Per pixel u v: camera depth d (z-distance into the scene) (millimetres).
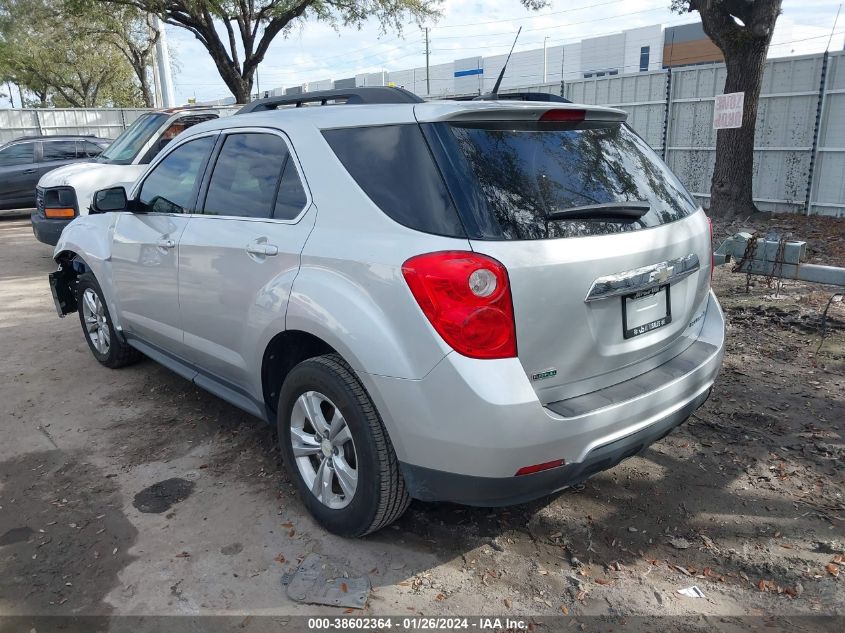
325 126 3107
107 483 3658
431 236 2537
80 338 6270
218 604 2703
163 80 20266
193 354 3936
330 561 2938
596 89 14430
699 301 3342
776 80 11492
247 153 3562
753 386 4672
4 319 6945
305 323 2904
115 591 2791
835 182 11031
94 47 32438
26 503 3479
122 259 4477
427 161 2646
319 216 2990
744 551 2984
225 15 17484
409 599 2709
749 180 11328
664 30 35719
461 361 2430
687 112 12898
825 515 3225
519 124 2820
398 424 2621
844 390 4562
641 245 2791
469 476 2514
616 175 2979
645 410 2762
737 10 10617
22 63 33438
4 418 4523
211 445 4074
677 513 3271
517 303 2441
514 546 3037
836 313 6016
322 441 3047
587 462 2611
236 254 3361
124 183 8742
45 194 8758
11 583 2854
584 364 2670
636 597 2711
